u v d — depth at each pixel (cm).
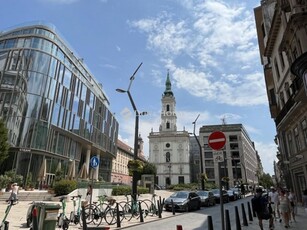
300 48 1554
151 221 1369
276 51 2417
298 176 2233
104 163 6731
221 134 733
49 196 2438
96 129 5453
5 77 3712
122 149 9062
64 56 4456
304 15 1481
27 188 2997
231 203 2919
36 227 677
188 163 9388
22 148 3356
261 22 3014
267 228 1157
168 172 9388
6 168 3253
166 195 4178
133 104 1806
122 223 1275
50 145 3709
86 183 2794
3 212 1538
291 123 2133
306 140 1862
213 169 9400
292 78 1870
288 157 2375
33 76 3709
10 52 3875
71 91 4438
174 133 9856
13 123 3450
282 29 2180
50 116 3759
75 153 4647
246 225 1214
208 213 1816
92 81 6025
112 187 3133
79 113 4666
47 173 3616
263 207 1028
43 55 3891
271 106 2648
